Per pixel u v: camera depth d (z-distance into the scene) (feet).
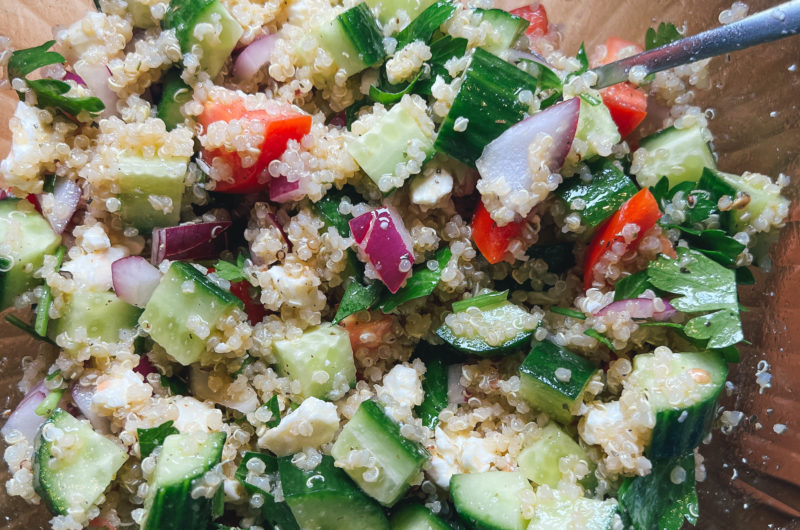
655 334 0.48
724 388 0.51
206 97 0.50
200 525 0.44
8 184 0.48
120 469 0.46
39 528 0.48
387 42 0.51
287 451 0.46
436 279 0.48
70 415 0.46
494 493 0.45
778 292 0.54
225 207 0.52
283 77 0.52
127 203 0.48
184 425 0.46
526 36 0.55
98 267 0.48
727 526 0.52
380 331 0.50
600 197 0.49
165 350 0.48
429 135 0.49
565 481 0.46
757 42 0.48
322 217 0.50
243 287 0.49
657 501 0.47
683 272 0.48
